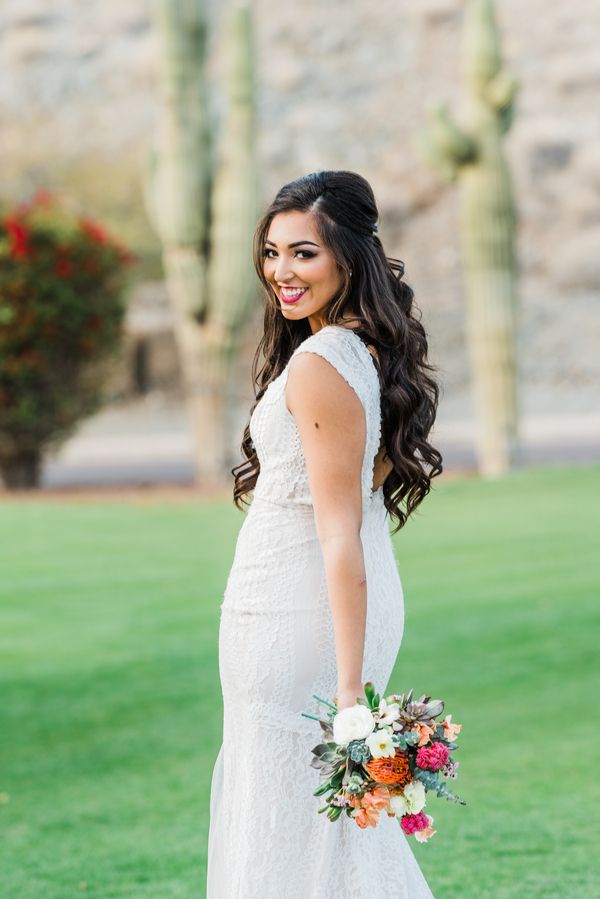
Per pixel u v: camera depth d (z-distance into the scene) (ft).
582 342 108.68
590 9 137.08
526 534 39.83
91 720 22.38
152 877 14.67
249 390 102.47
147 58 134.41
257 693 9.27
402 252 120.37
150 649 27.37
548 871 14.21
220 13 136.87
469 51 54.24
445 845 15.33
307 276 9.34
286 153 128.16
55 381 54.70
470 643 27.09
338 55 136.87
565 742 20.15
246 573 9.36
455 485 50.83
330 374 8.93
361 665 8.77
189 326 55.93
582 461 62.85
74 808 17.66
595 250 118.32
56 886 14.42
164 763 19.92
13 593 32.96
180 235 54.39
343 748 8.46
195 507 48.42
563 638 27.22
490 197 54.54
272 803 9.21
